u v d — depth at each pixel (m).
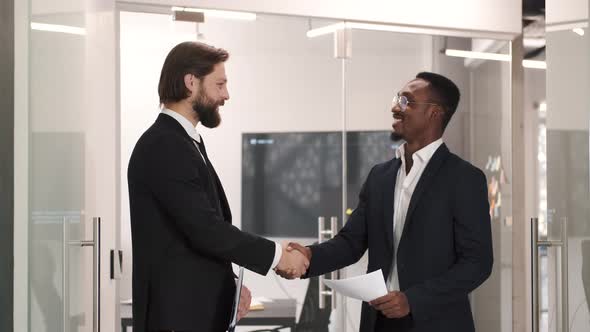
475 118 5.09
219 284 2.76
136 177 2.74
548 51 2.93
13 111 2.46
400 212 3.22
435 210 3.11
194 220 2.66
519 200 5.18
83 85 3.46
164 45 4.43
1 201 2.48
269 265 2.79
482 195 3.14
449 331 3.06
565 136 2.97
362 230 3.48
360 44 4.85
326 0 4.73
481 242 3.09
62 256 2.86
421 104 3.29
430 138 3.30
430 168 3.17
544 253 8.20
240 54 4.64
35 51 2.41
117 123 4.34
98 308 3.32
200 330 2.70
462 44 5.05
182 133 2.78
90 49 4.09
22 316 2.41
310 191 4.74
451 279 3.02
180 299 2.68
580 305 2.96
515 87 5.16
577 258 2.98
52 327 2.66
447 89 3.34
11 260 2.52
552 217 3.01
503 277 5.14
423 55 4.96
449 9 4.97
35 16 2.42
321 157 4.77
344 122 4.80
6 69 2.43
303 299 4.69
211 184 2.79
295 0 4.67
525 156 5.16
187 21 4.48
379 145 4.85
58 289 2.77
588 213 2.98
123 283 4.29
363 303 3.23
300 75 4.73
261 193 4.68
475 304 5.08
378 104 4.86
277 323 4.65
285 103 4.71
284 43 4.71
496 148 5.14
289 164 4.72
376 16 4.82
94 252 3.32
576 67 2.97
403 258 3.11
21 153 2.38
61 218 2.85
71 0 3.08
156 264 2.71
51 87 2.66
